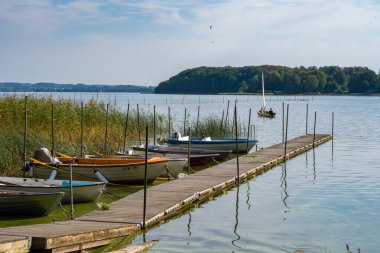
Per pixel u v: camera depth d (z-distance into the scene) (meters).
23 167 23.78
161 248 15.10
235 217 18.67
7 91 37.12
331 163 32.38
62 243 14.11
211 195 22.61
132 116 44.88
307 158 35.03
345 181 25.77
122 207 18.81
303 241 15.75
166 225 17.61
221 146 36.44
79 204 20.75
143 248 15.02
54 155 25.98
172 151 31.89
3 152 25.69
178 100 160.00
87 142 32.62
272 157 33.44
